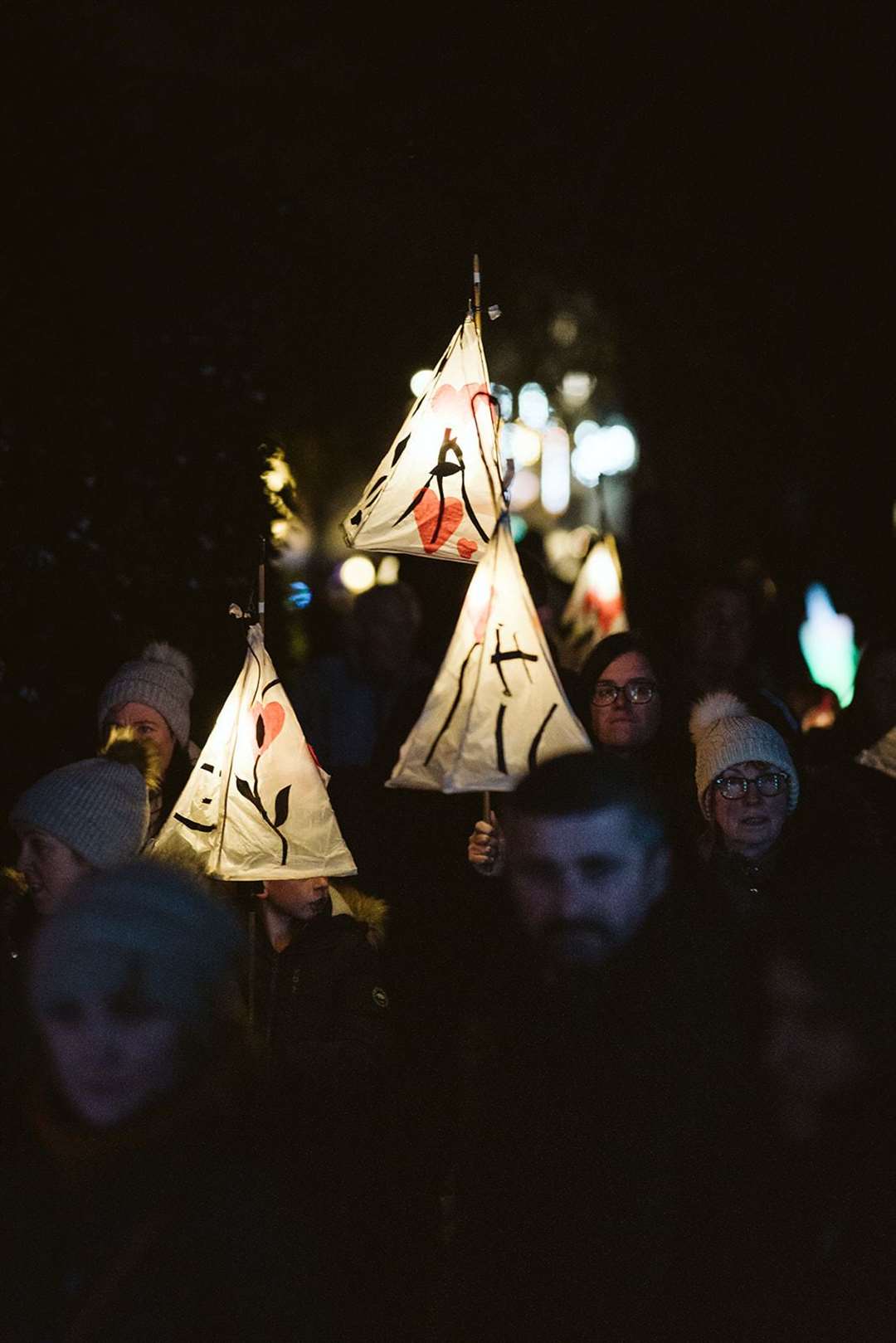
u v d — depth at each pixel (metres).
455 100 13.54
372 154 13.29
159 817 6.21
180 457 8.95
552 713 5.35
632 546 10.16
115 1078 3.19
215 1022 3.23
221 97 10.61
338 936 5.73
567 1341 3.64
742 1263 3.51
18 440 8.23
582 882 3.80
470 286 13.73
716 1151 3.61
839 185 14.70
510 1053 3.84
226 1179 3.19
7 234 8.36
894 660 7.86
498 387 12.02
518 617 5.39
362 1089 5.55
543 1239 3.69
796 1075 3.41
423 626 10.30
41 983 3.21
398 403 13.08
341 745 9.84
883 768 7.20
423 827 6.91
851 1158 3.38
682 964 3.77
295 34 13.24
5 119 8.38
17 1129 4.04
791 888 3.59
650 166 14.48
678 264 14.83
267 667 5.68
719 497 15.25
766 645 10.68
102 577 8.43
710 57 14.16
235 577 9.09
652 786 3.98
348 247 12.23
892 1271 3.34
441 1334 3.82
